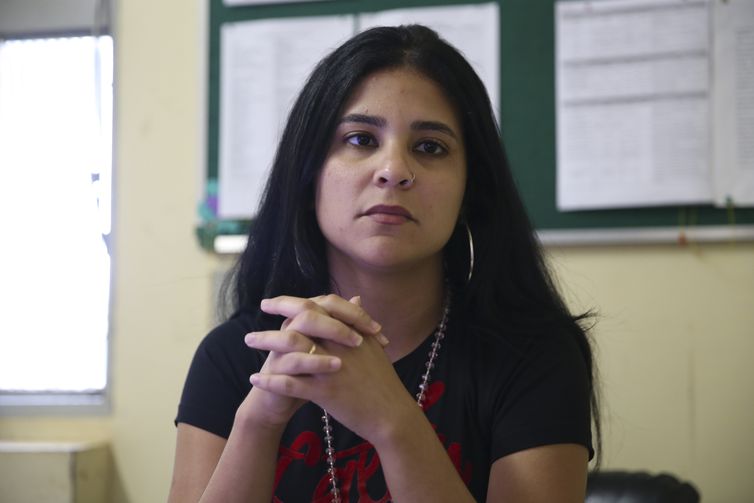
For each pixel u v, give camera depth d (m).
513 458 1.17
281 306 1.16
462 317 1.34
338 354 1.12
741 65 2.31
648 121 2.35
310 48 2.56
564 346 1.29
